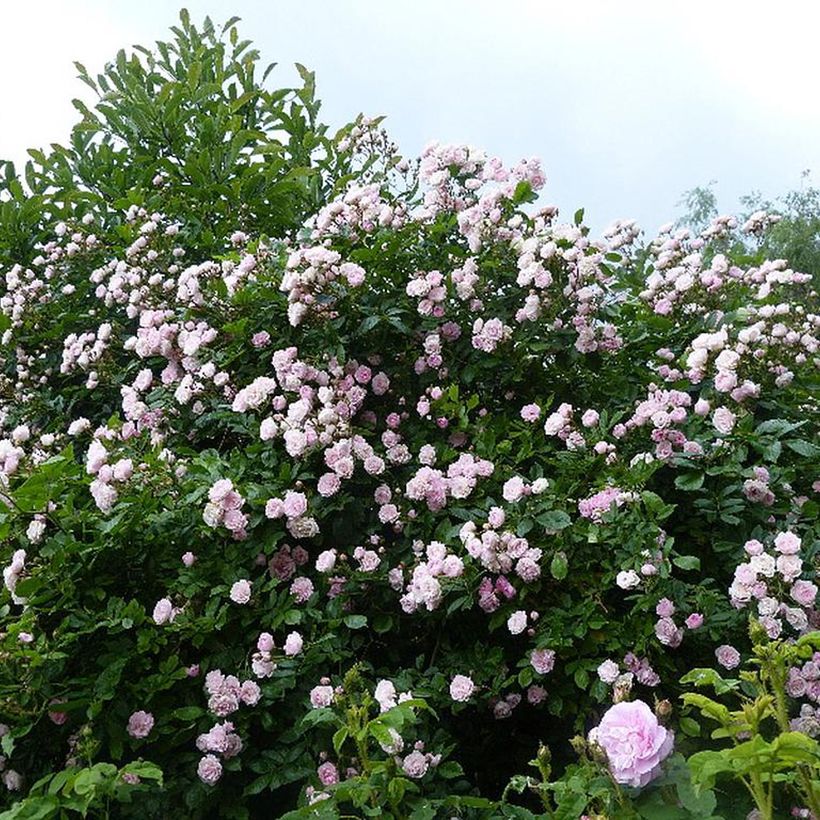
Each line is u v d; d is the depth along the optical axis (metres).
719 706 1.63
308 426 2.99
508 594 2.72
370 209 3.51
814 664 2.46
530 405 3.23
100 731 2.49
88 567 2.65
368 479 3.07
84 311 4.54
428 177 3.79
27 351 4.58
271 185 4.76
